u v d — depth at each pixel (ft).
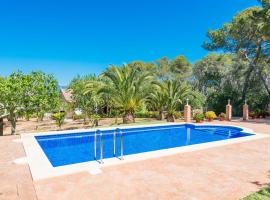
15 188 19.29
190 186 19.71
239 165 25.66
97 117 88.17
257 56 93.40
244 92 97.60
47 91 66.49
